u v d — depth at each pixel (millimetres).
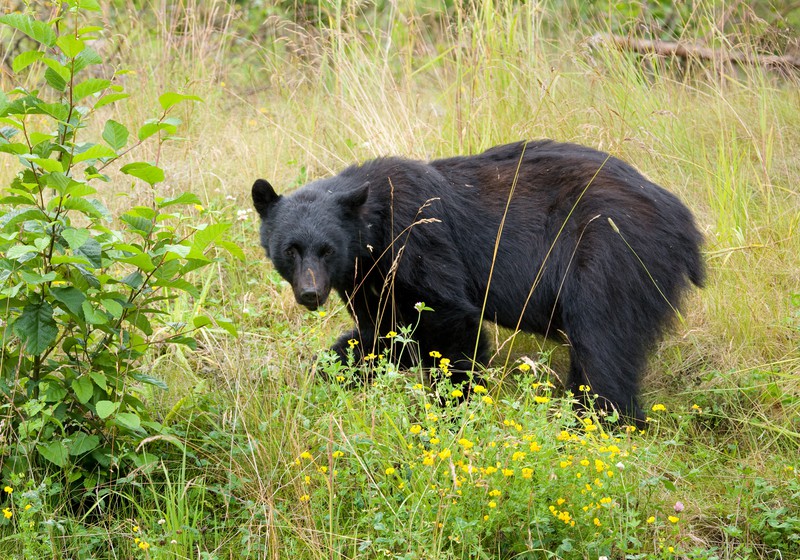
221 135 16547
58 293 7840
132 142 15812
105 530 7797
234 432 8766
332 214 10250
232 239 13172
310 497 7863
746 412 9922
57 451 7832
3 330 8188
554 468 7512
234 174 15352
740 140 15203
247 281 12773
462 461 7598
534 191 10484
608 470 7551
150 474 8344
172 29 18312
